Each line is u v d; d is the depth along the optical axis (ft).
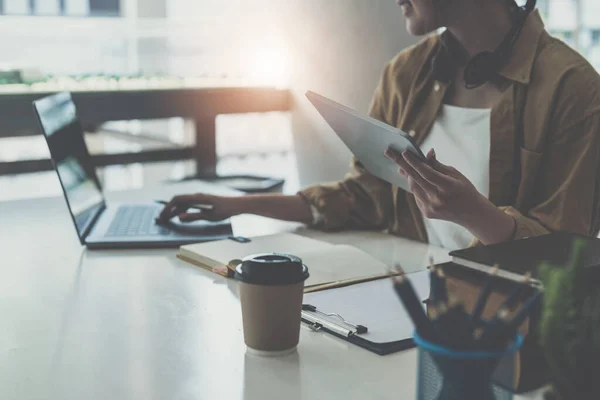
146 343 3.27
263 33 8.64
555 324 2.01
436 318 2.08
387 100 5.79
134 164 7.98
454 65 5.30
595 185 4.70
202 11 8.59
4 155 7.48
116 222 5.51
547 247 3.29
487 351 1.95
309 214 5.66
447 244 5.24
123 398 2.74
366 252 4.94
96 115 7.14
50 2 9.09
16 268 4.45
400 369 2.98
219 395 2.75
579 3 8.33
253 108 8.24
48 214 5.97
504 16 5.01
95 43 7.95
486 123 5.03
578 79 4.69
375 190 5.59
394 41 7.25
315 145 8.32
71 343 3.27
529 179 4.83
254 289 3.03
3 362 3.06
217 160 8.41
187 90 7.70
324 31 7.97
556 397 2.06
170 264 4.56
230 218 5.88
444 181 4.01
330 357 3.10
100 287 4.08
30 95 6.81
